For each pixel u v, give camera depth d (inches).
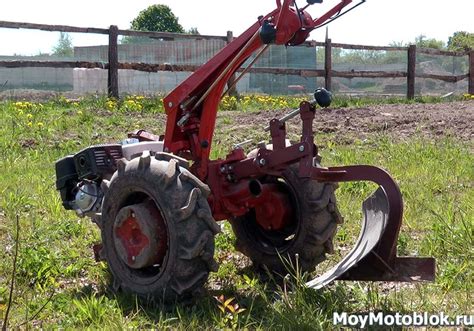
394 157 370.9
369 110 547.8
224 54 192.9
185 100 197.6
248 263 218.4
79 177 206.8
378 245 172.7
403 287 189.6
